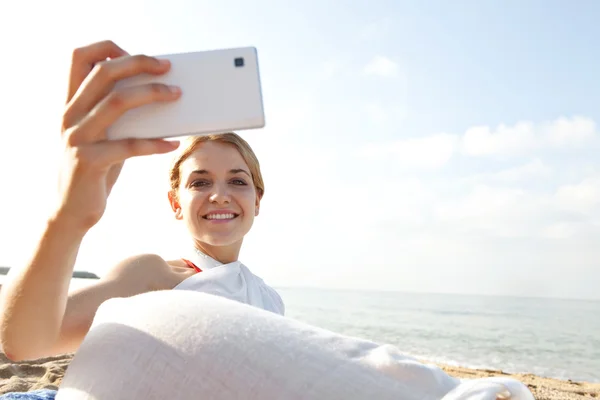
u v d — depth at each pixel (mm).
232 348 1027
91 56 963
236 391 983
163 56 934
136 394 1036
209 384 1001
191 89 920
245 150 2041
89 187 874
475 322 24844
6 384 4090
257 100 916
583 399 6246
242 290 1853
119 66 887
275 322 1095
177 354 1046
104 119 864
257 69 919
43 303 957
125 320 1165
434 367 1019
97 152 850
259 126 924
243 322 1081
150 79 917
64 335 1341
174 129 907
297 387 965
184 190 1969
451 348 15297
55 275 942
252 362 1003
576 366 12859
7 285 988
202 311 1114
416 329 20781
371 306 34094
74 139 864
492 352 14711
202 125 903
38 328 981
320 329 1113
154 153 898
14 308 964
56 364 4797
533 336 19922
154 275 1697
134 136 903
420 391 958
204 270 1857
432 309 32719
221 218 1942
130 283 1593
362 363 1004
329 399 945
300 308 31375
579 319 27859
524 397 997
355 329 20328
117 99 860
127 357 1078
